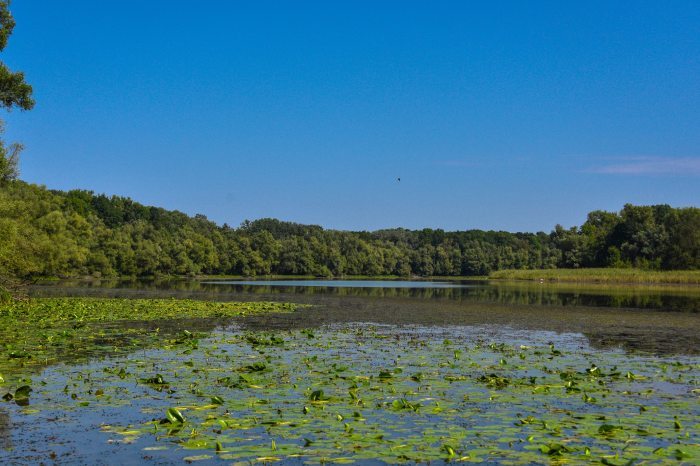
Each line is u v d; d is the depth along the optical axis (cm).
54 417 1144
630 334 2561
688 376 1603
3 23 3291
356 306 4091
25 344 2080
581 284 9119
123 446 976
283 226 18500
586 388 1439
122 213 13288
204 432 1053
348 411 1199
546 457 927
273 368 1669
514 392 1392
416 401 1295
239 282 9769
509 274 11262
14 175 4597
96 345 2078
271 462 903
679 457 921
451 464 898
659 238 11575
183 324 2828
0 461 906
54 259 6594
